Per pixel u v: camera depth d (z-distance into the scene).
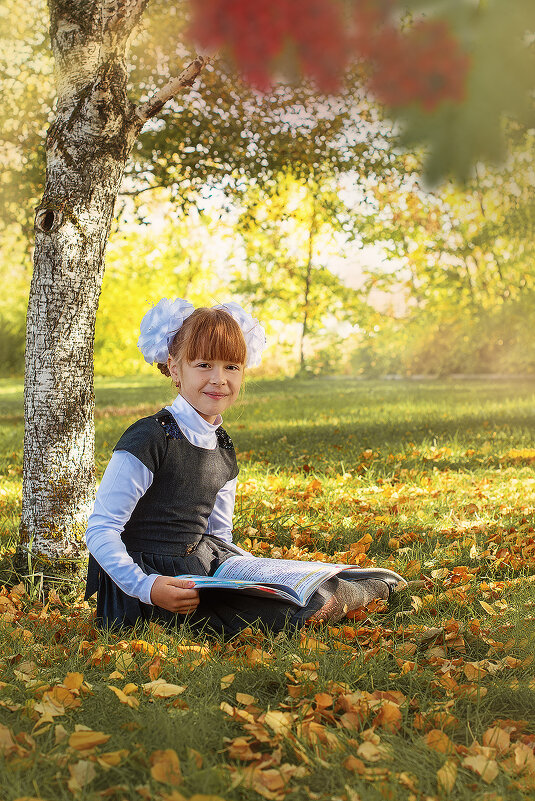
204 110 7.80
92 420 3.36
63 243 3.22
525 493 4.77
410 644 2.33
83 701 1.91
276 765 1.59
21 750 1.58
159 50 7.29
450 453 6.66
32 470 3.25
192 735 1.68
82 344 3.29
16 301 30.62
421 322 20.50
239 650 2.28
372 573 2.84
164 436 2.58
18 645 2.37
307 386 19.81
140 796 1.44
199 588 2.40
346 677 2.07
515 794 1.50
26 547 3.24
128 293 27.11
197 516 2.70
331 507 4.57
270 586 2.53
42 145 8.59
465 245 15.62
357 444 7.40
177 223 24.80
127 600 2.54
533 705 1.93
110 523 2.52
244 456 6.87
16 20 8.14
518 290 16.95
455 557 3.43
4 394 20.02
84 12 3.22
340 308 25.20
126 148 3.38
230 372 2.66
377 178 8.30
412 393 14.76
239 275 26.62
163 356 2.72
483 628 2.48
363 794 1.45
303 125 7.62
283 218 10.08
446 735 1.75
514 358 18.11
